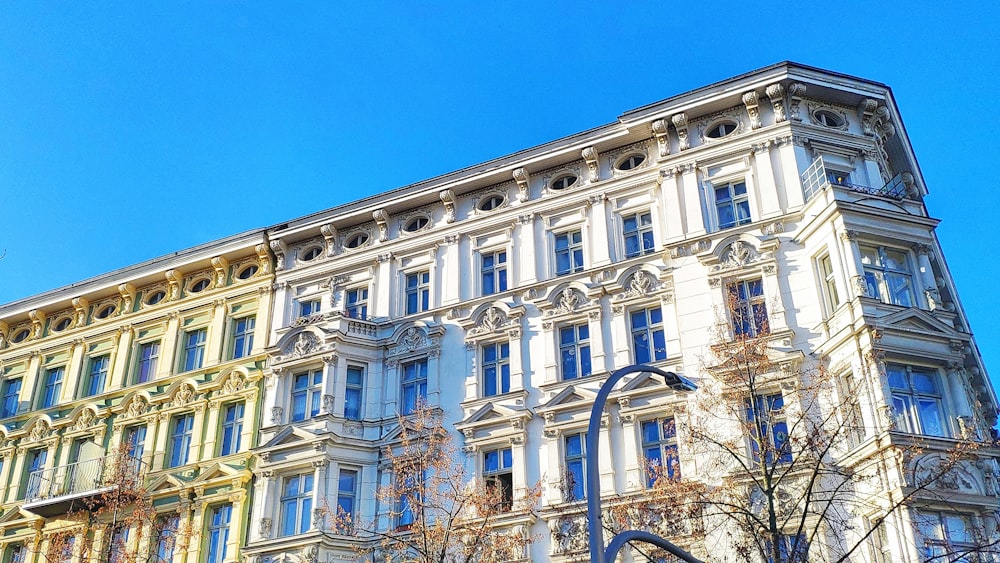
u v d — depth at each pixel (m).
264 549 36.00
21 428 46.62
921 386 30.45
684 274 35.47
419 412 34.62
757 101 37.53
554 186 40.91
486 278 39.94
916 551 26.61
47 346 48.94
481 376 37.59
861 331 30.27
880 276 32.19
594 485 17.61
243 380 42.19
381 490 34.62
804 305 32.97
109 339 47.47
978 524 27.81
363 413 38.69
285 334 40.53
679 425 32.28
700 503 27.02
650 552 29.70
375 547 33.97
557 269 38.69
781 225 34.84
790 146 36.28
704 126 38.62
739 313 33.22
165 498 40.75
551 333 36.88
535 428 35.34
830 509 29.14
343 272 42.88
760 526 26.25
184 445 42.44
